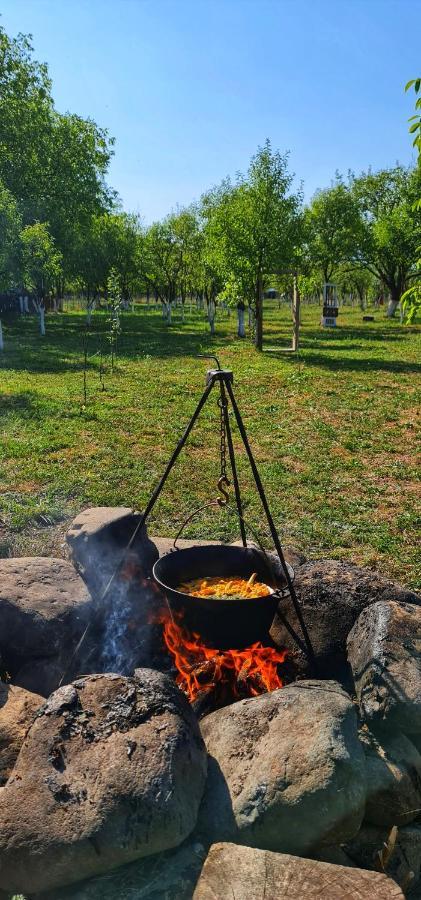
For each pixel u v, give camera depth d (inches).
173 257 1731.1
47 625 155.9
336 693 129.0
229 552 178.5
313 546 272.2
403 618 144.7
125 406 573.0
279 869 100.5
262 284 985.5
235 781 115.9
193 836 110.5
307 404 592.7
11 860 101.6
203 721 135.4
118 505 316.8
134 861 105.4
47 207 1284.4
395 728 127.6
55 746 111.1
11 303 1800.0
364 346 1091.3
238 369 799.1
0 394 608.1
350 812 108.2
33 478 362.6
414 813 120.7
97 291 1686.8
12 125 1189.7
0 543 258.1
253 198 915.4
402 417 541.6
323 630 162.1
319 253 1700.3
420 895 118.0
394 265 1829.5
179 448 157.2
